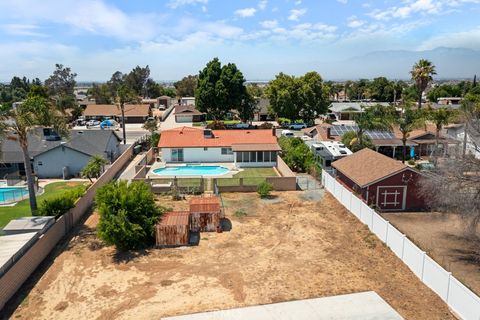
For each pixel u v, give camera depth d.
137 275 20.47
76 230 26.78
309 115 83.94
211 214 26.33
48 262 21.98
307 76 83.56
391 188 31.20
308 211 30.48
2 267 17.89
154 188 35.09
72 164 44.31
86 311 17.23
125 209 23.91
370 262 21.78
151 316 16.86
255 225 27.56
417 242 24.22
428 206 31.30
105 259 22.36
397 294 18.44
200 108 83.06
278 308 17.44
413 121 47.84
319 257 22.47
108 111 99.06
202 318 16.70
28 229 22.44
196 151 49.84
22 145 28.14
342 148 47.03
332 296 18.34
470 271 20.44
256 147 47.91
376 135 54.59
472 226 21.75
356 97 158.75
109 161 47.94
